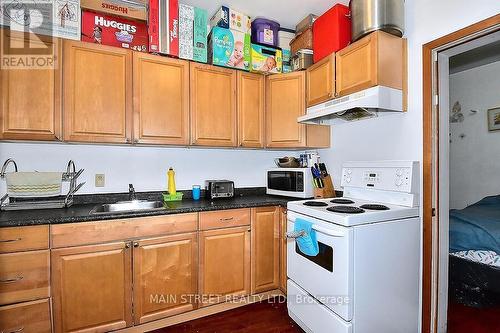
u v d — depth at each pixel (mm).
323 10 2285
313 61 2289
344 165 2188
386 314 1542
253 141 2418
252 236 2137
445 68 1743
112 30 1928
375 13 1709
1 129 1617
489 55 3039
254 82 2420
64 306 1538
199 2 2178
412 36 1791
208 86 2215
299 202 1967
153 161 2336
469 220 2145
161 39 1990
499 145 3219
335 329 1476
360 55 1795
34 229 1467
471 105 3465
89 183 2109
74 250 1555
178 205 2027
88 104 1822
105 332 1646
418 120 1742
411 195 1676
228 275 2043
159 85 2031
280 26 2533
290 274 1950
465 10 1498
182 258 1867
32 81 1689
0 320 1403
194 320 1953
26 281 1452
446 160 1731
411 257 1644
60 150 2021
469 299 2064
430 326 1658
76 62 1794
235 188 2711
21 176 1758
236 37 2254
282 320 1965
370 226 1484
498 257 1893
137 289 1727
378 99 1656
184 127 2119
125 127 1928
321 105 2131
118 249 1665
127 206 2160
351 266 1416
